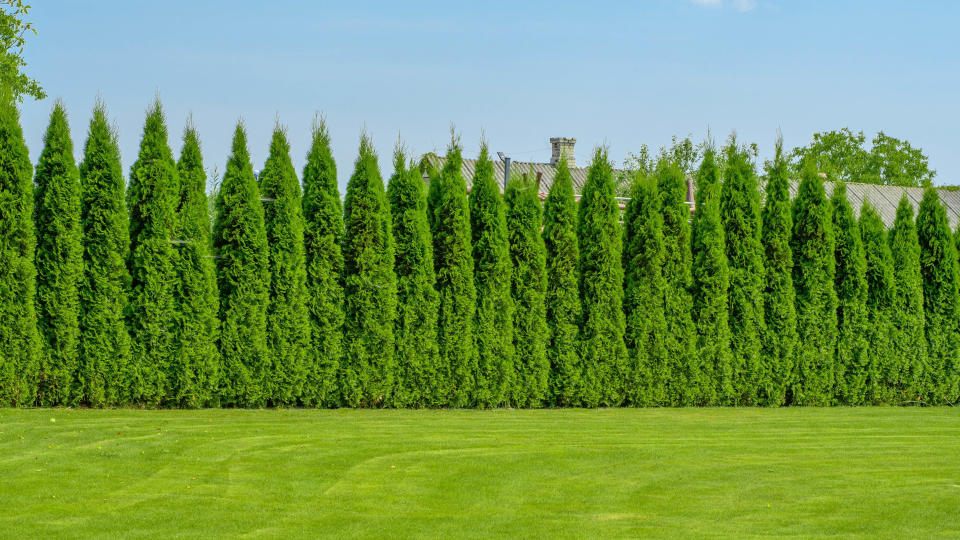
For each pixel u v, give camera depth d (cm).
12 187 1552
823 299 1998
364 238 1738
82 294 1591
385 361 1739
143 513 894
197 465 1105
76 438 1242
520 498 982
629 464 1160
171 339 1622
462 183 1811
